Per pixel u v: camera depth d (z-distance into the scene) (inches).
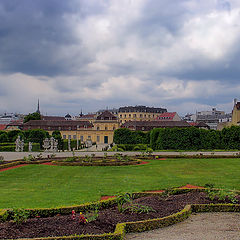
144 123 3666.3
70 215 457.4
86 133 3885.3
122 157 1389.0
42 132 2785.4
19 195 613.0
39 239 343.0
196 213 487.5
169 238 370.3
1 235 362.9
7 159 1450.5
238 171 990.4
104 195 613.6
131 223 397.1
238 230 398.6
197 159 1413.6
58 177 877.8
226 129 2015.3
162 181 787.4
